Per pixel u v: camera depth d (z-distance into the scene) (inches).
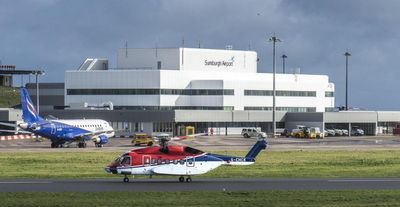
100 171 7180.1
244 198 4995.1
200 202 4815.5
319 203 4800.7
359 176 6638.8
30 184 5836.6
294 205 4714.6
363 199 4972.9
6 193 5182.1
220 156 6176.2
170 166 5989.2
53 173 6929.1
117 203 4763.8
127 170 5949.8
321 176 6628.9
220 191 5334.6
